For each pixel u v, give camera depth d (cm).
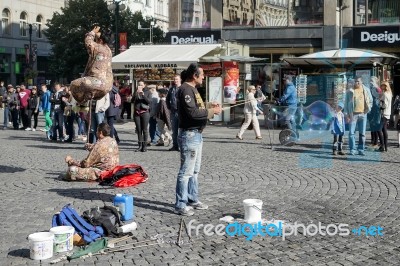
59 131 1833
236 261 611
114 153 1091
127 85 2806
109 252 639
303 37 2958
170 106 1525
